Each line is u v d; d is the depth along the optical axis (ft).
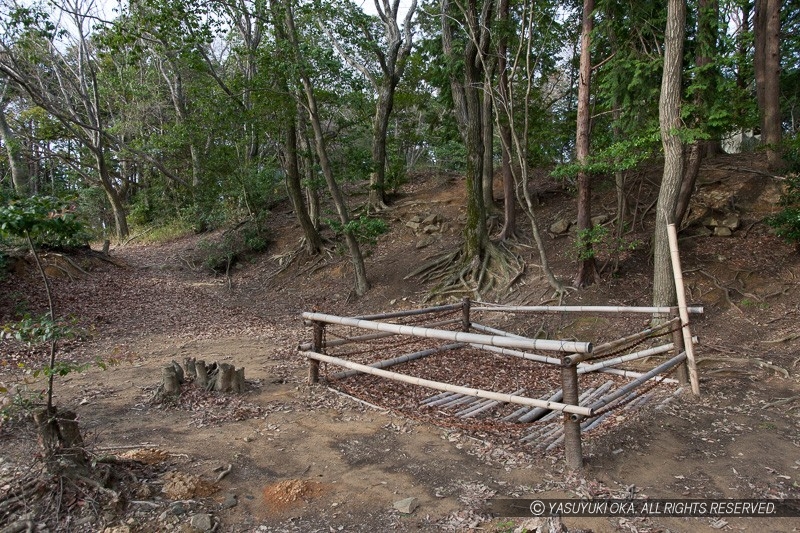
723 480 12.69
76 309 35.14
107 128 73.61
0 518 9.62
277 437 14.38
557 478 12.33
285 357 24.31
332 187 41.04
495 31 34.12
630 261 34.58
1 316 31.12
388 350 25.09
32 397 12.66
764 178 36.68
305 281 48.32
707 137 23.32
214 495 11.16
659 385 19.89
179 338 29.66
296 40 36.11
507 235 41.78
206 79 49.37
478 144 39.01
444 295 38.24
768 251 31.65
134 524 9.80
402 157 71.97
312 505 10.94
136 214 80.23
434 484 11.97
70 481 10.31
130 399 17.44
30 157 65.98
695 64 28.25
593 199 44.68
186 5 35.29
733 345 24.75
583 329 29.09
